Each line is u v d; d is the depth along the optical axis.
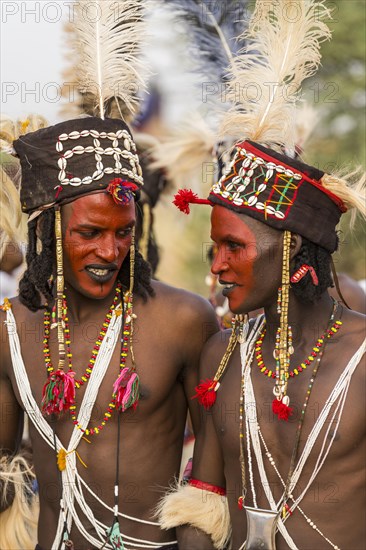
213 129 12.90
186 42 11.65
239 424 8.60
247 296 8.41
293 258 8.39
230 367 8.85
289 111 8.94
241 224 8.31
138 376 9.16
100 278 8.83
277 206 8.27
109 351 9.23
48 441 9.28
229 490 8.80
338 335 8.45
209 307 9.68
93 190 8.73
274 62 8.91
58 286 8.95
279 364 8.41
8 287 11.70
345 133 23.38
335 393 8.20
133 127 13.13
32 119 9.70
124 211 8.74
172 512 8.92
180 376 9.59
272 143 8.89
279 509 8.34
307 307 8.53
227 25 11.67
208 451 9.04
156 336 9.38
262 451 8.46
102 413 9.19
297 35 8.89
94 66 9.55
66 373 9.12
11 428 9.73
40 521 9.61
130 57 9.63
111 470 9.16
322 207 8.41
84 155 8.85
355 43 23.30
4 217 10.73
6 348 9.50
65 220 8.84
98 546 9.27
